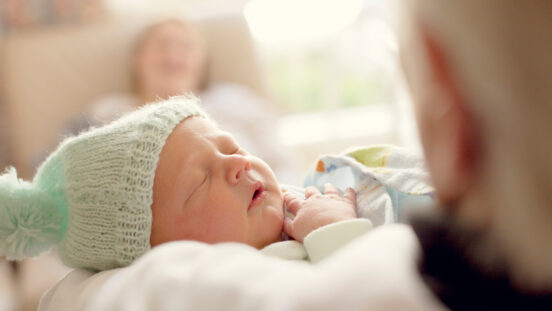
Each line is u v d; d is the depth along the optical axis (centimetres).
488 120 30
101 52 226
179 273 42
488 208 32
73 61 222
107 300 44
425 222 37
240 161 79
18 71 215
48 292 74
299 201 85
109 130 82
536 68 28
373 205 83
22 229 77
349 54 235
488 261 32
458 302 32
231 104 209
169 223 76
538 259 29
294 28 234
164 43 214
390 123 229
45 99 216
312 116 253
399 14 36
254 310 36
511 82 28
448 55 32
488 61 29
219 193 77
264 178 84
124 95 226
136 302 41
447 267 34
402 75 38
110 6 236
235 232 76
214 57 233
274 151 200
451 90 32
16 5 225
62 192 81
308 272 39
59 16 229
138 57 221
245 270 40
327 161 97
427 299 32
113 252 76
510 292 31
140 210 76
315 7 227
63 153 82
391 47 41
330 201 83
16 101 213
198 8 247
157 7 245
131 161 77
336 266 36
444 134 33
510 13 28
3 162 212
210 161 79
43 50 219
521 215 29
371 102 248
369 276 34
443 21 31
